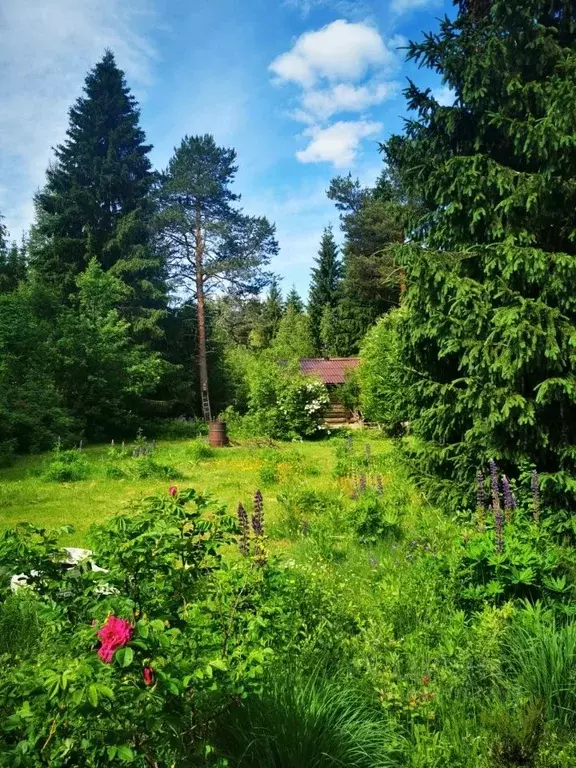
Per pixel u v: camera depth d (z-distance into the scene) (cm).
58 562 234
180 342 2984
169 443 2106
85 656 169
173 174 3075
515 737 254
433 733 267
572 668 304
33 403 1759
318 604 362
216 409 3175
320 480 1120
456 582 396
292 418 2098
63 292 2625
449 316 612
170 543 229
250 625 256
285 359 2742
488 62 573
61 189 2811
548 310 548
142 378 2408
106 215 2817
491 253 602
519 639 329
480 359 604
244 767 227
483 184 592
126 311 2681
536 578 389
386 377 1127
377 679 290
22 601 383
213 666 186
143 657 175
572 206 589
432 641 339
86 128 2894
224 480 1193
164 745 197
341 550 588
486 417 606
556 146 536
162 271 2997
